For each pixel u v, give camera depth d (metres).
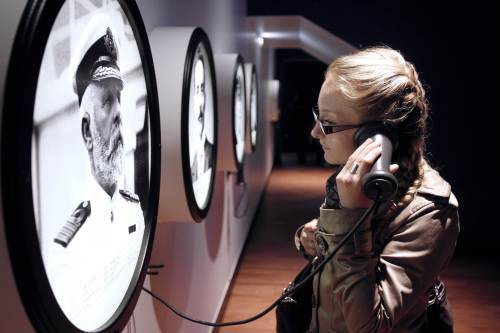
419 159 1.01
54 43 0.75
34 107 0.68
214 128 2.28
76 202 0.82
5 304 0.71
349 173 0.92
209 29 3.01
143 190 1.20
